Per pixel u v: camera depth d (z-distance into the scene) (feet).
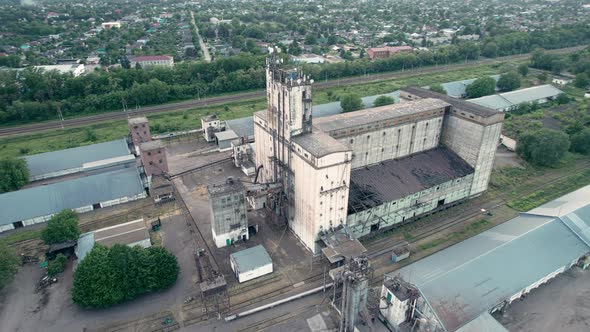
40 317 225.97
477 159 333.42
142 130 416.46
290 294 243.19
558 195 354.74
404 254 272.31
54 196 327.47
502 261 242.17
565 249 259.19
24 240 294.46
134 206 336.70
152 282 234.38
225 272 261.65
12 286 249.14
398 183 313.94
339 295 241.14
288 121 271.49
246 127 460.14
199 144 456.45
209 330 218.18
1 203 314.55
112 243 265.54
